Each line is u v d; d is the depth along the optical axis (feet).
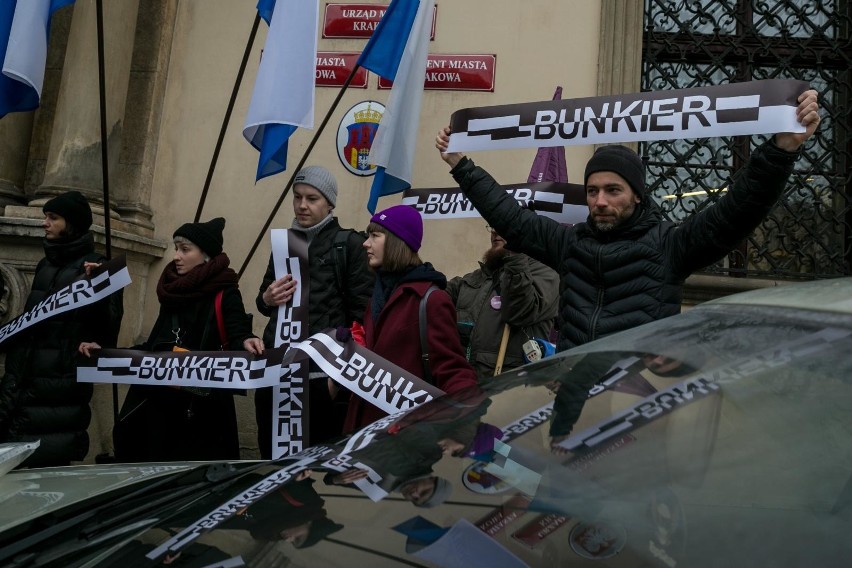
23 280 15.96
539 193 12.89
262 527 3.67
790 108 9.05
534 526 3.40
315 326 11.72
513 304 11.53
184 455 11.51
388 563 3.26
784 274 17.97
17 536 4.49
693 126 9.76
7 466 6.17
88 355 11.73
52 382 12.08
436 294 9.29
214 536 3.68
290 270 11.09
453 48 17.97
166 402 11.59
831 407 3.40
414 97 13.17
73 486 5.65
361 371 9.34
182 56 18.65
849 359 3.51
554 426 4.05
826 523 3.12
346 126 17.89
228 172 18.20
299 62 12.13
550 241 9.57
